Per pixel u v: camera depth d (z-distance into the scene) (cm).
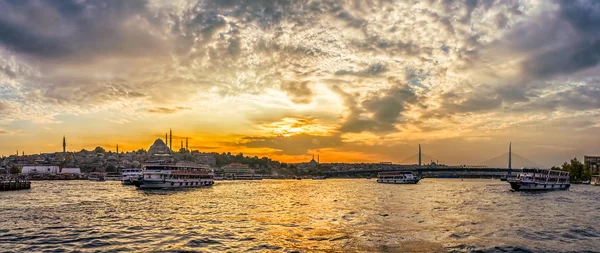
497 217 6000
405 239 4250
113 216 6131
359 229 4881
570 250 3844
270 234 4559
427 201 9088
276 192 13462
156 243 4081
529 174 13675
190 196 10900
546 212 6819
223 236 4441
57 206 7725
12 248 3900
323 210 7025
